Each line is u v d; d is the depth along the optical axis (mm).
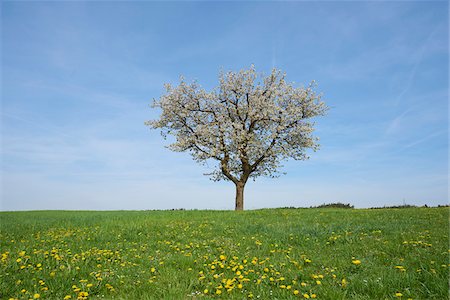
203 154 28359
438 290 5980
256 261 8297
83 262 8695
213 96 29156
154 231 13969
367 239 10664
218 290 6457
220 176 30219
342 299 5902
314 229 12477
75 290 6477
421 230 11914
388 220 14852
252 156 28766
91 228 15352
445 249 8703
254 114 28578
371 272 7246
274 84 29156
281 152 28547
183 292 6531
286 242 10930
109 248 10766
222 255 8805
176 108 29516
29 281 7070
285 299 6016
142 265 8617
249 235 12445
